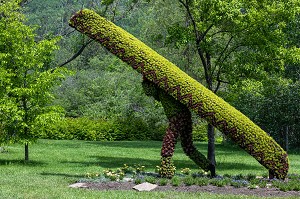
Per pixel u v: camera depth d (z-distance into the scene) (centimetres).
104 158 2019
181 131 1170
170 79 1127
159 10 2505
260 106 2589
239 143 1115
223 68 1694
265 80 1716
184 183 1087
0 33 1631
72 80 4091
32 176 1264
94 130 3453
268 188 1048
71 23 1164
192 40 1614
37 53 1669
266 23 1571
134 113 3459
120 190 1009
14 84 1648
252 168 1745
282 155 1112
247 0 1582
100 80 3981
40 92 1645
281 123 2558
